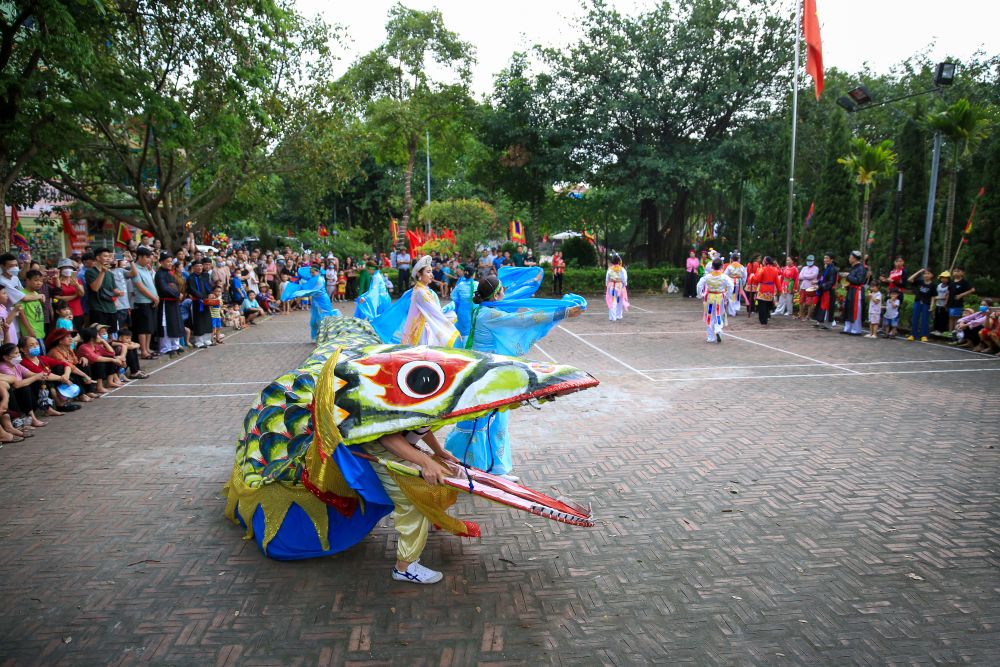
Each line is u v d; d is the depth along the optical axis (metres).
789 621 3.65
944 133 16.84
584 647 3.45
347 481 3.60
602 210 36.84
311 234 35.09
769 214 23.72
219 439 6.90
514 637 3.54
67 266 9.77
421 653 3.40
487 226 31.77
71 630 3.59
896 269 13.88
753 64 24.03
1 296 7.37
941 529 4.74
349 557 4.41
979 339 12.05
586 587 4.02
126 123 16.02
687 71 24.41
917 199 20.36
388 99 27.20
